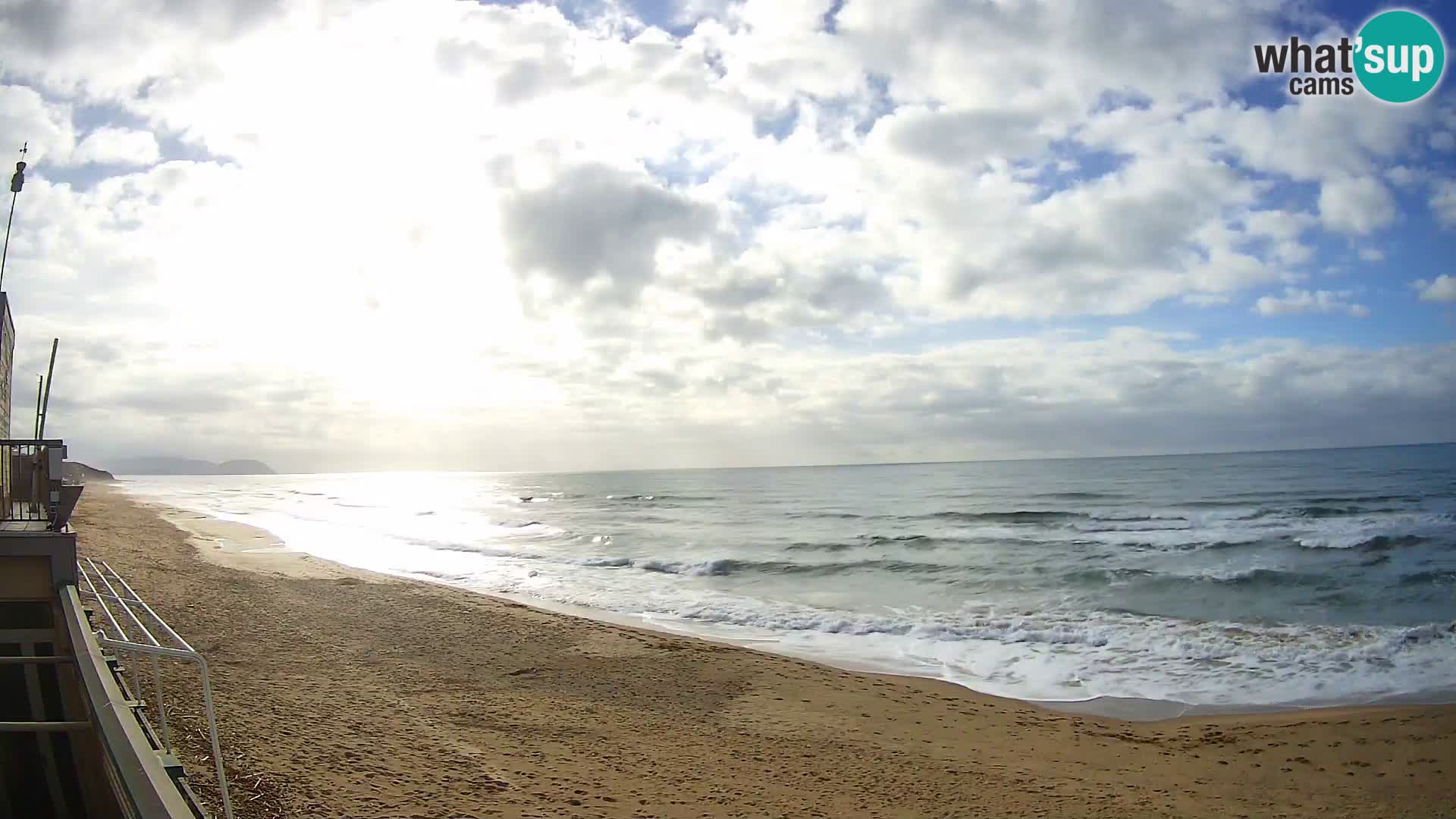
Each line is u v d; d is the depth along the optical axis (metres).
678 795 6.90
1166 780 8.04
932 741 9.12
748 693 10.69
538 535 35.09
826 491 74.81
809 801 7.02
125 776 4.00
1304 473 67.00
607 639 13.24
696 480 123.12
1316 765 8.46
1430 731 9.33
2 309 14.38
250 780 5.89
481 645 12.30
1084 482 70.38
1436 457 90.25
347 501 73.50
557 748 7.86
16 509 11.70
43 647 7.75
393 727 7.84
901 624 15.54
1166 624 15.23
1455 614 15.71
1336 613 16.02
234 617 12.92
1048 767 8.38
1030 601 17.81
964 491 65.69
